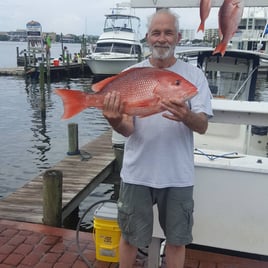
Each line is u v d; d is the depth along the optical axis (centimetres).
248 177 277
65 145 1134
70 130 774
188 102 232
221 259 338
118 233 335
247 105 314
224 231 290
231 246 291
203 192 288
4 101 1928
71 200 531
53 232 398
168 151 237
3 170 905
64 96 216
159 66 238
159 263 313
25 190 556
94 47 2639
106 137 938
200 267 326
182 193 240
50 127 1378
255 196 278
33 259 348
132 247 260
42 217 449
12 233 396
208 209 290
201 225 294
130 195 247
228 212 286
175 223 242
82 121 1490
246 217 283
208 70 795
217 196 286
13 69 3039
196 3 370
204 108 229
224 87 784
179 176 238
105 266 338
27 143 1154
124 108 214
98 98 215
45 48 2912
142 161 241
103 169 685
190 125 217
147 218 248
